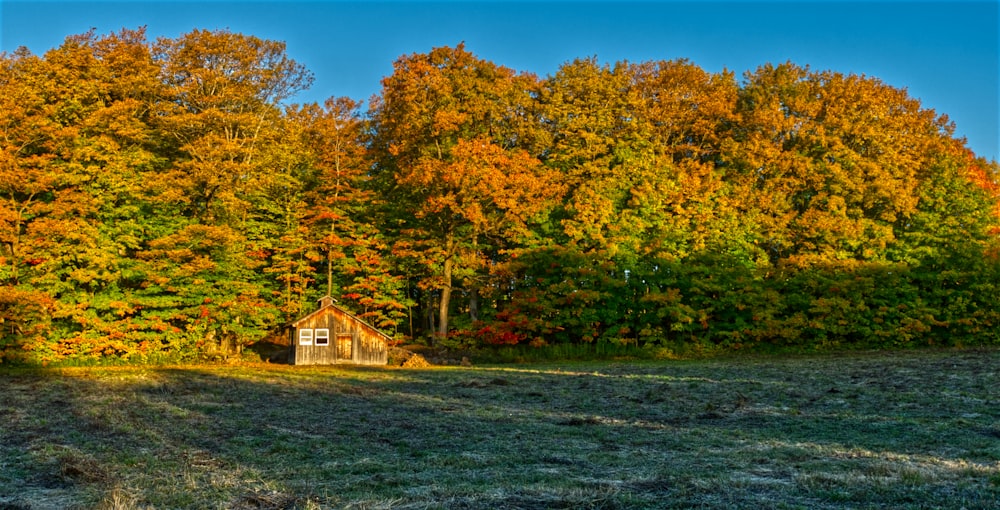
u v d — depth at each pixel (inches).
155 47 1825.8
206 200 1764.3
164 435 632.4
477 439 612.1
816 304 1856.5
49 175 1515.7
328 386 1043.3
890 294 1899.6
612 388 1005.8
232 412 775.1
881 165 2039.9
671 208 1971.0
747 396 890.7
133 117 1727.4
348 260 1835.6
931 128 2258.9
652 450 560.4
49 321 1502.2
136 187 1601.9
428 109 1831.9
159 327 1568.7
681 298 1838.1
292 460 528.7
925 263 1982.0
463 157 1716.3
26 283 1521.9
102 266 1505.9
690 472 478.6
